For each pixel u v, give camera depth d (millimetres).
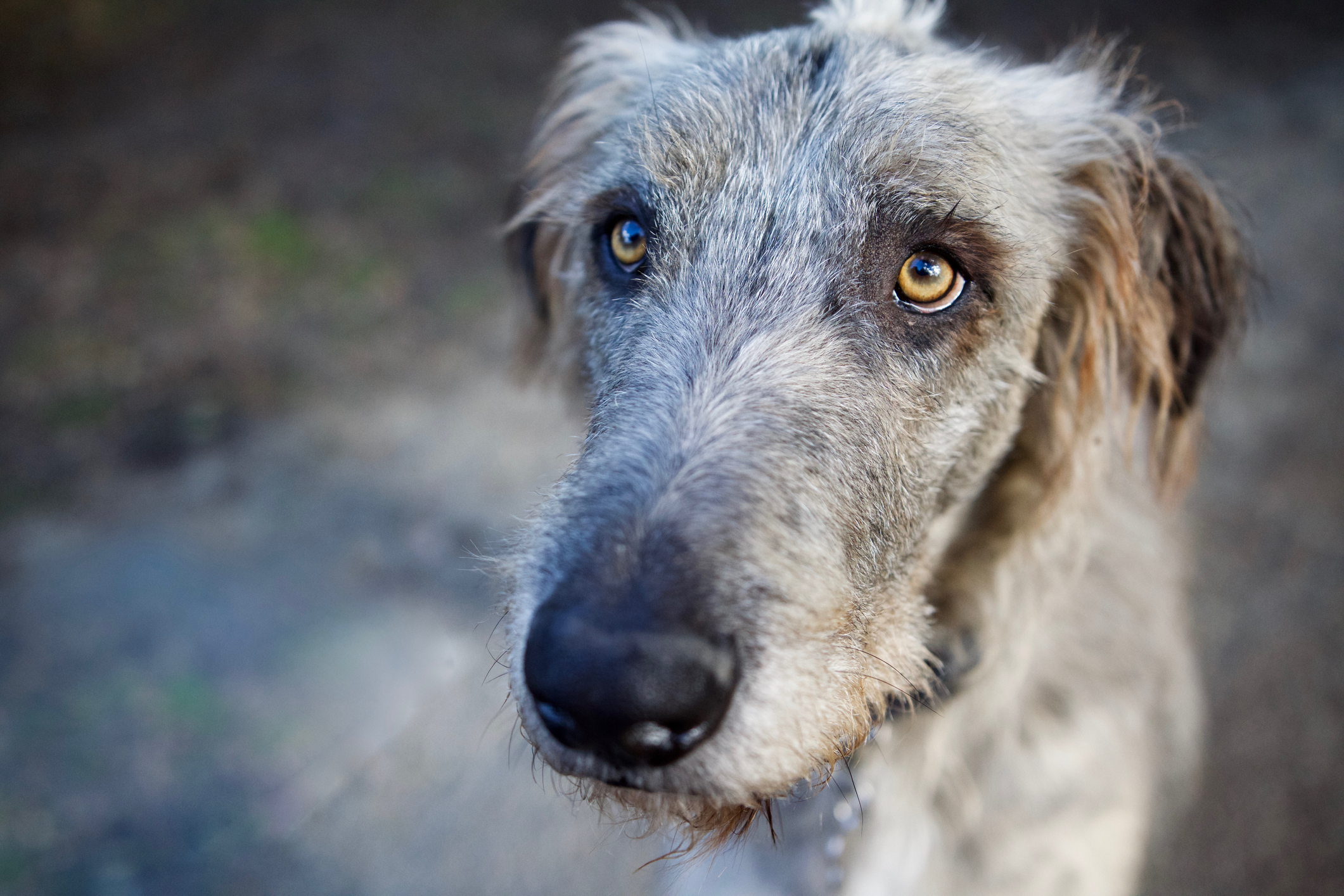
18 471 659
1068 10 1344
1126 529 438
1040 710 395
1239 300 399
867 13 383
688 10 1285
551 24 1310
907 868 387
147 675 538
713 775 268
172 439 690
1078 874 387
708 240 328
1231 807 478
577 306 375
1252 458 647
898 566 330
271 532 616
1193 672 486
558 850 476
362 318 811
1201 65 1224
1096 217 373
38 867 468
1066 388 373
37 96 1111
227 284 843
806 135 329
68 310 807
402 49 1242
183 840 481
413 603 574
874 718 329
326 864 475
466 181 992
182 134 1052
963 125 334
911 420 325
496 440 682
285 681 538
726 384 305
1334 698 513
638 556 267
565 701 256
